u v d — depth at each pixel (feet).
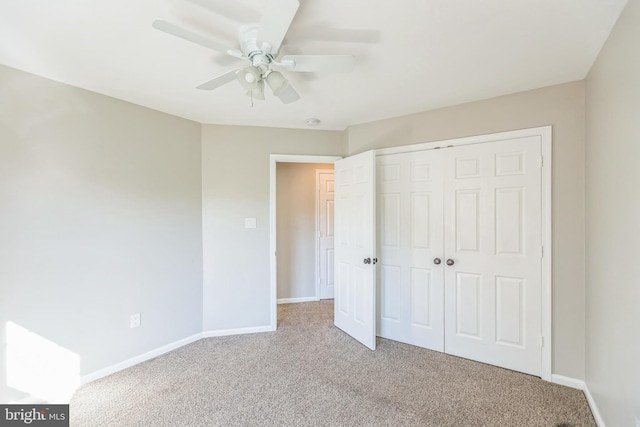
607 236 5.73
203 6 4.69
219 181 10.83
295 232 15.25
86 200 7.80
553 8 4.79
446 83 7.57
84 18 4.97
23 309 6.77
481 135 8.65
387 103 8.93
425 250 9.61
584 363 7.31
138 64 6.54
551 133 7.68
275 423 6.23
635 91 4.49
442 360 8.88
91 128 7.89
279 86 5.49
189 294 10.26
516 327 8.21
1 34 5.40
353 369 8.40
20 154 6.73
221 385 7.64
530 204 7.98
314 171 15.44
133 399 7.07
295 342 10.27
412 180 9.81
